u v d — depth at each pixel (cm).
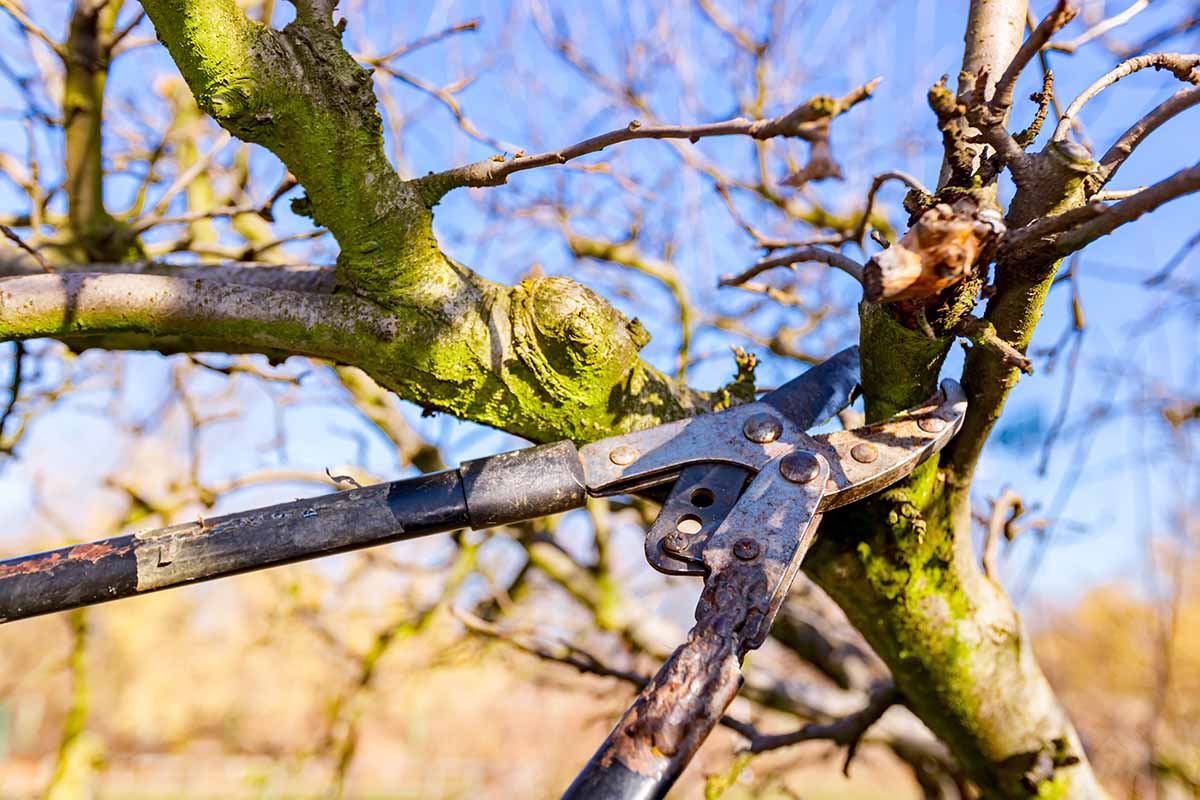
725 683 48
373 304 60
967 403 60
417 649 133
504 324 60
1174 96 54
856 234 76
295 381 91
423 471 110
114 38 87
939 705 70
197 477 112
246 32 55
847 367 65
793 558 54
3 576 55
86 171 87
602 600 120
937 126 53
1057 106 73
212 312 60
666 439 60
